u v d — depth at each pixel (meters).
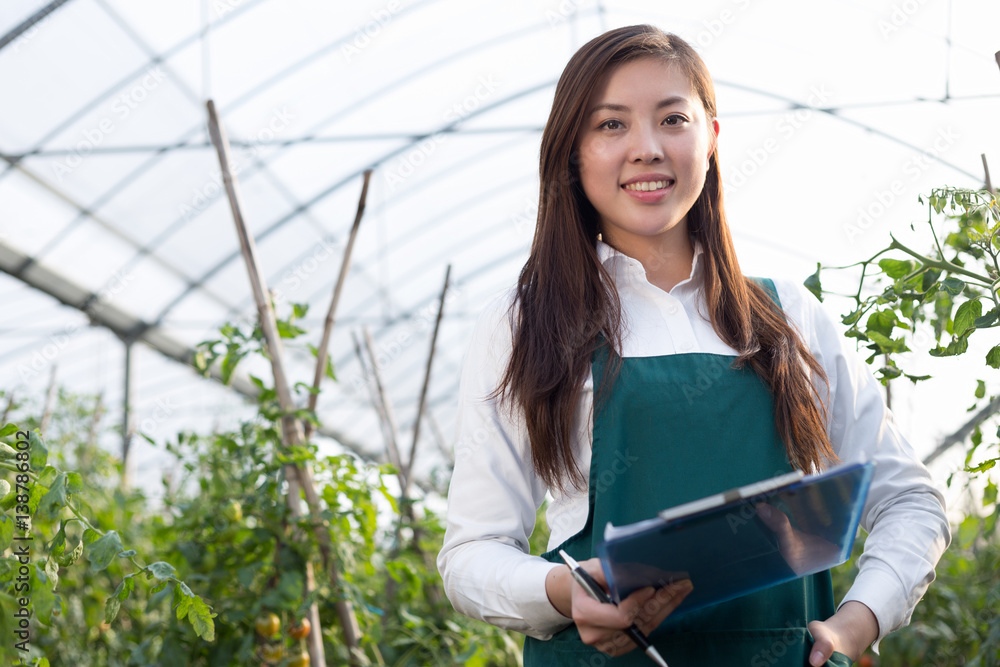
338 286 2.94
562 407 1.16
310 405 2.85
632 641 1.02
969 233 1.58
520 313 1.25
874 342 1.61
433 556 3.98
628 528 0.87
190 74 5.22
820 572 1.21
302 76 5.52
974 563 3.83
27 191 5.64
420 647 3.40
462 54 5.81
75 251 6.28
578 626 0.99
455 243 7.95
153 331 7.41
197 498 3.17
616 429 1.13
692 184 1.21
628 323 1.21
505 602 1.11
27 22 4.51
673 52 1.23
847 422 1.27
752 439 1.13
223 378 2.67
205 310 7.35
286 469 2.70
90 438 5.06
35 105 5.06
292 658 2.66
